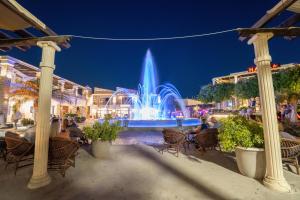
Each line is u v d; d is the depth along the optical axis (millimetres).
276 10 3109
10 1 2764
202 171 4027
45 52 3609
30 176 3752
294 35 3586
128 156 5145
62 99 22984
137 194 3027
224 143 3936
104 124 5070
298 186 3303
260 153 3582
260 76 3494
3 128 11656
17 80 16359
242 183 3410
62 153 3873
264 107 3406
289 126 6910
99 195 3000
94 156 5043
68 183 3439
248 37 3871
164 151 5770
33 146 3945
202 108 27422
